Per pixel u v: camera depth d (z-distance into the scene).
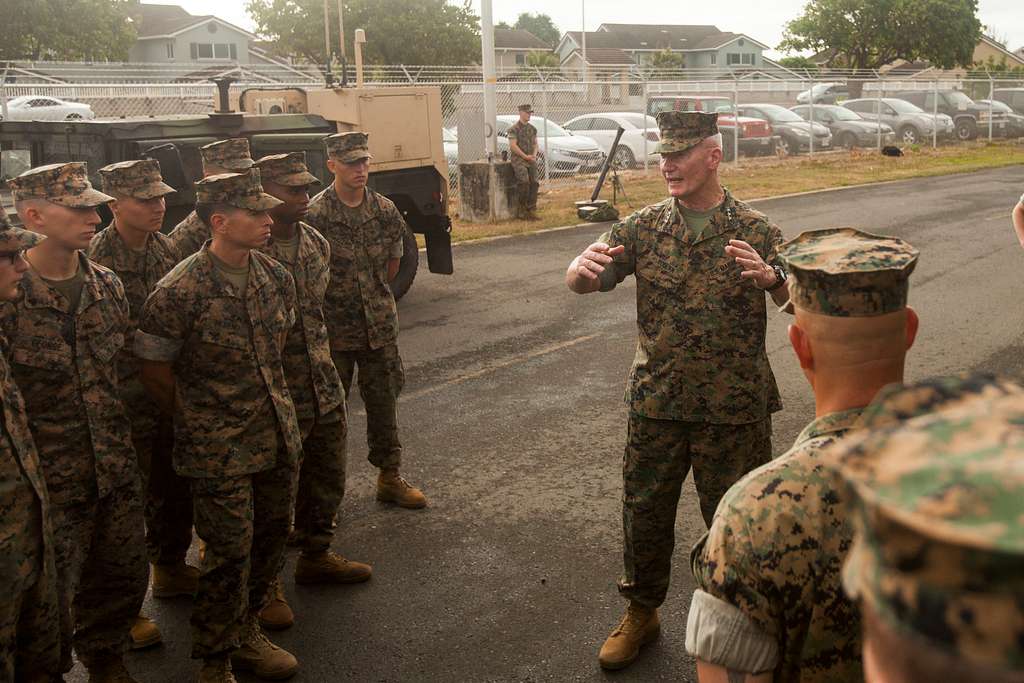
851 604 1.45
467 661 3.63
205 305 3.29
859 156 25.16
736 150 23.03
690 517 4.74
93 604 3.29
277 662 3.56
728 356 3.17
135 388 3.84
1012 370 6.90
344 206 4.65
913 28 46.78
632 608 3.55
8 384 2.70
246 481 3.36
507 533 4.64
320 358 3.93
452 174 17.67
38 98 17.77
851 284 1.43
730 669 1.49
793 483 1.48
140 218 3.78
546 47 71.31
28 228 3.09
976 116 30.09
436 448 5.74
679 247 3.19
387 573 4.31
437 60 42.81
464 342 8.11
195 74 25.61
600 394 6.69
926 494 0.62
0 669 2.63
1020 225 3.10
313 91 9.16
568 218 14.92
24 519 2.70
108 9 40.41
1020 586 0.57
